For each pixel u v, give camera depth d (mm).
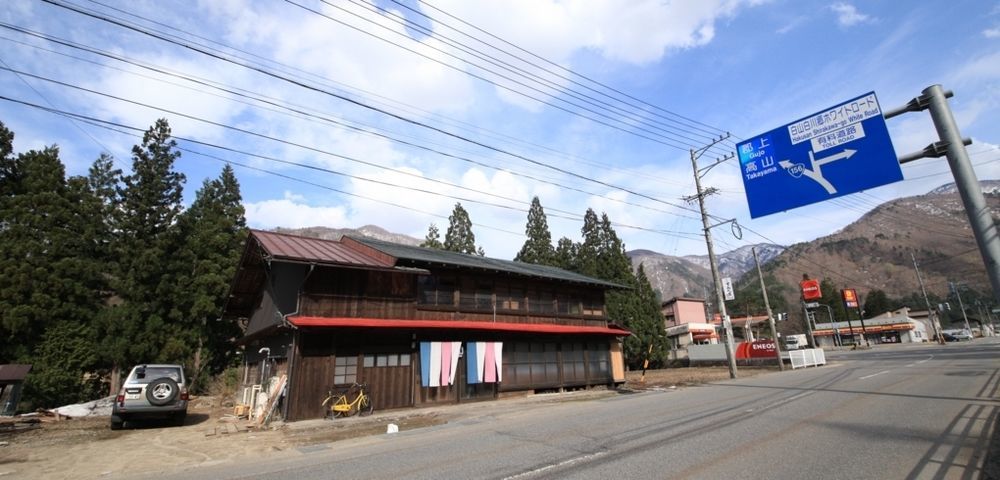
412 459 7590
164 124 28016
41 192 24188
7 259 21969
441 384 16938
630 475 5918
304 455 8672
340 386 15031
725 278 33094
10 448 10500
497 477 6129
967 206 6426
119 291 24797
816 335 80625
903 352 39375
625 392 19922
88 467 8359
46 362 20891
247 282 20125
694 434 8531
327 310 15297
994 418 8883
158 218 26672
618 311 38781
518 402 17375
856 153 9398
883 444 7250
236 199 31438
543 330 20203
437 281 18578
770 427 8977
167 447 10336
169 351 24297
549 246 43219
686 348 44000
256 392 16547
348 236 20719
